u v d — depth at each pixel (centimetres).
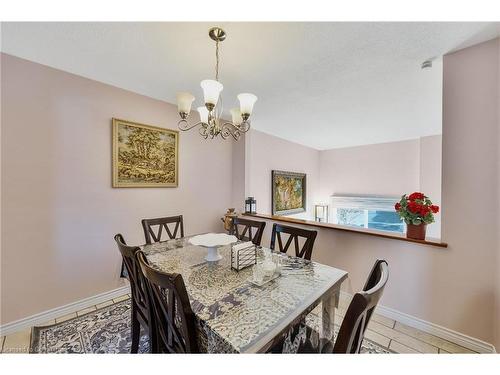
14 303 186
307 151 523
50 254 202
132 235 252
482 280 163
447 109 174
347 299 231
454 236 174
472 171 166
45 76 195
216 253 167
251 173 382
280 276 140
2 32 153
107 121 232
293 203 479
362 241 222
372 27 144
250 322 97
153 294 115
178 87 238
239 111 171
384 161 474
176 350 109
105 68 200
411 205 190
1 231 180
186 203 304
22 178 187
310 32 150
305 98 258
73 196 212
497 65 155
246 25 144
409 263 196
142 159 257
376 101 265
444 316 179
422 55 175
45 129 196
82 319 204
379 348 170
